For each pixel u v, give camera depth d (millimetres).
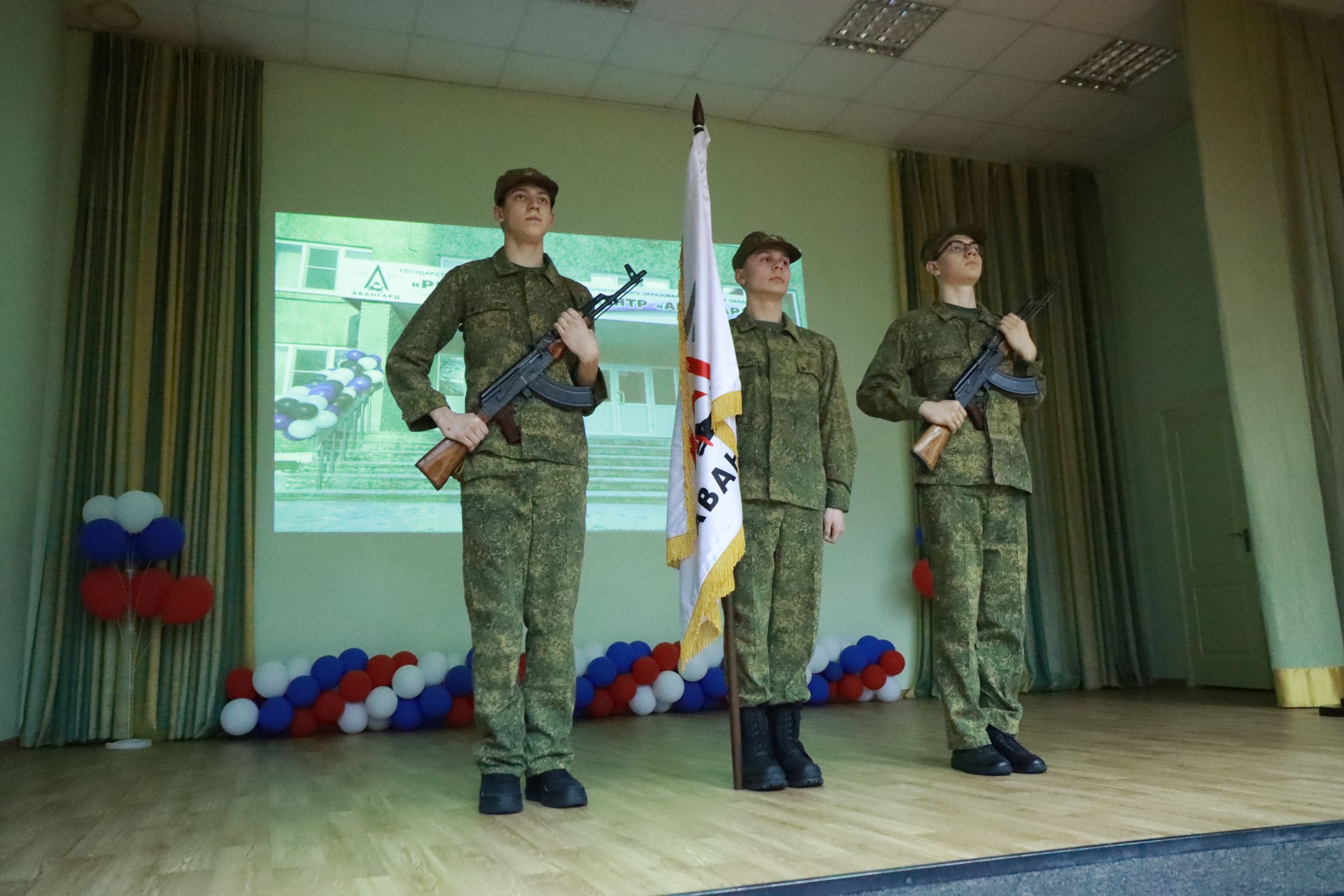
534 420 2492
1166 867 1764
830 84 6434
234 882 1738
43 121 5113
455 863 1815
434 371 5898
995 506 2920
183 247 5535
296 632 5469
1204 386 6797
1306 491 4984
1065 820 1995
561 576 2494
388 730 5156
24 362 4871
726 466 2609
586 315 2650
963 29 5871
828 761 3170
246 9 5477
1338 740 3396
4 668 4660
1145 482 7293
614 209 6508
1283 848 1856
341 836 2158
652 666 5461
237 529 5395
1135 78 6449
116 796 3059
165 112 5652
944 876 1612
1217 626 6688
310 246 5867
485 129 6324
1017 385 2992
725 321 2703
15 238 4750
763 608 2729
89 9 5418
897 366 3072
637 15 5641
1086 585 6965
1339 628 4879
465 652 5734
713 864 1711
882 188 7246
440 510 5820
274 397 5668
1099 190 7723
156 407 5359
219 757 4180
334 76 6094
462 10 5535
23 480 4887
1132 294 7449
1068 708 5227
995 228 7387
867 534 6695
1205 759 2951
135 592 4836
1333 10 5617
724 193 6805
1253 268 5199
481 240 6176
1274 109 5441
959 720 2811
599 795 2590
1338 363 5133
